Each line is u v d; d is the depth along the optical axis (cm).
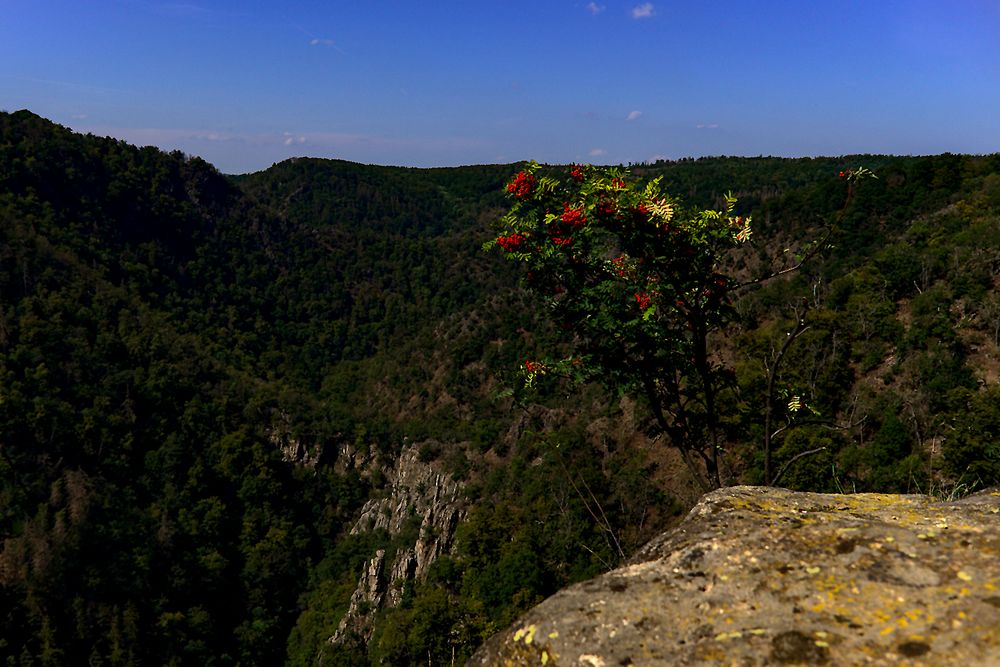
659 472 4756
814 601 285
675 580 326
